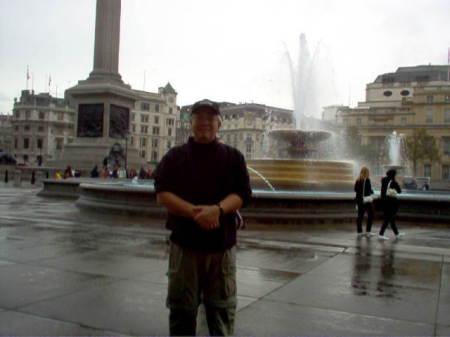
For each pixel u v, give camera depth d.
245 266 6.79
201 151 3.11
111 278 5.83
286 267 6.79
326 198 12.45
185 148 3.12
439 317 4.59
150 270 6.31
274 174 16.86
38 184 36.47
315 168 17.02
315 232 10.91
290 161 17.02
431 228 12.88
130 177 39.34
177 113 121.00
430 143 82.00
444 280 6.20
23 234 9.30
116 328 4.04
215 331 3.15
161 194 3.04
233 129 116.62
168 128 117.69
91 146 39.66
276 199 11.92
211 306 3.17
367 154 83.06
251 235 9.99
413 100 93.81
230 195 3.08
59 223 11.11
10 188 29.12
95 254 7.38
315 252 8.14
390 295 5.38
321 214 12.44
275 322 4.31
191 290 3.12
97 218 12.25
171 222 3.16
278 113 119.56
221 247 3.07
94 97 40.25
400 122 94.75
